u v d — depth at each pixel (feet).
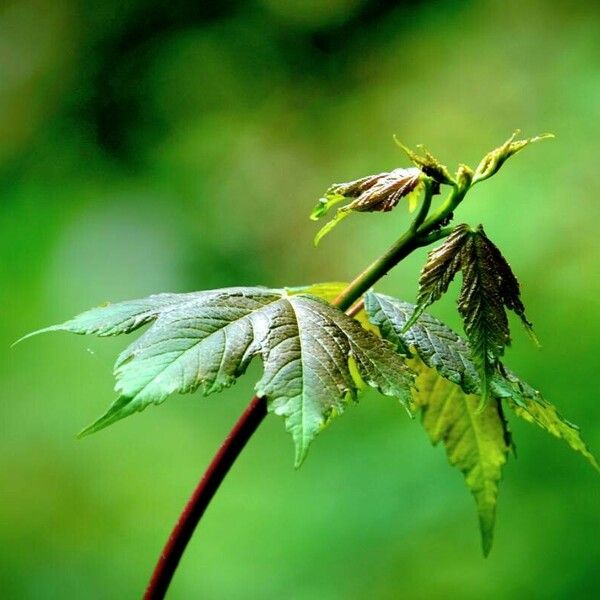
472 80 10.31
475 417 3.82
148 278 12.93
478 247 3.59
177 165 13.58
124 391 3.53
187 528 3.67
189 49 13.88
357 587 7.16
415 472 7.55
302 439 3.51
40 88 14.39
